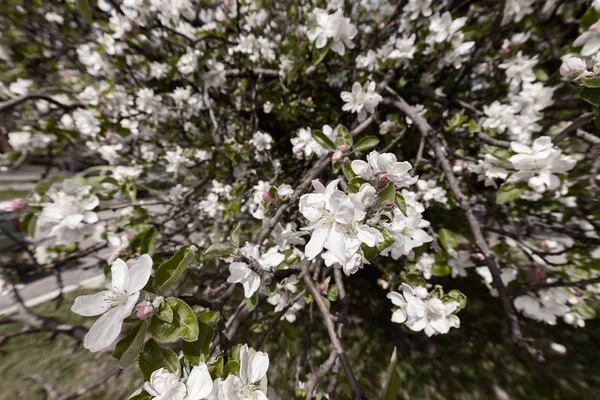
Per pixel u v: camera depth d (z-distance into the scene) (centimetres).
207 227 388
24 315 144
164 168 379
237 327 144
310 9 305
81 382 384
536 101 206
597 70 109
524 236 260
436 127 251
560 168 128
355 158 135
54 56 354
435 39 216
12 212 138
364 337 451
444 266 181
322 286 174
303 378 255
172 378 82
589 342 409
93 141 298
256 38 325
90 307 82
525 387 365
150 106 290
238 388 86
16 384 386
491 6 262
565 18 235
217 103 381
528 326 443
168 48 339
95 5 270
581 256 206
